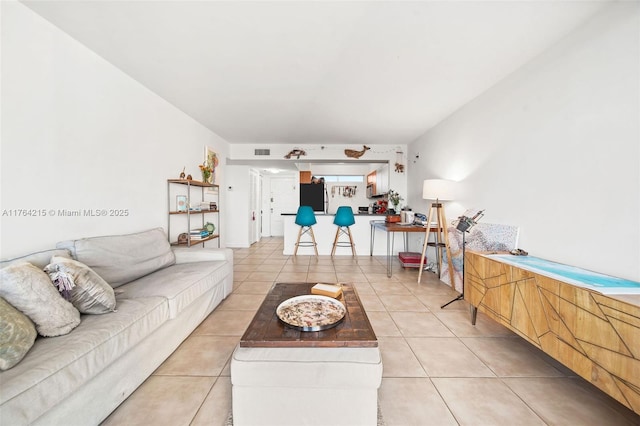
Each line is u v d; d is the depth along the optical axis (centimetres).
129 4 166
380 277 380
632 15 150
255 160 564
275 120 402
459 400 146
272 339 124
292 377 117
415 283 353
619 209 156
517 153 241
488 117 285
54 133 186
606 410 140
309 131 463
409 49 216
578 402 145
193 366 174
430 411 138
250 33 196
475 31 192
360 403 120
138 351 153
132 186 265
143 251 231
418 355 189
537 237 217
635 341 113
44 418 101
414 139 516
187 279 214
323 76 263
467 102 325
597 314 129
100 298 147
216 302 267
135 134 270
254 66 244
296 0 163
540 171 215
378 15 176
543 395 150
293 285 203
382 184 652
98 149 224
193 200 392
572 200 186
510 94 251
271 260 490
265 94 306
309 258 509
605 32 165
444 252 358
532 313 170
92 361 118
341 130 455
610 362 122
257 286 339
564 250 192
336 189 880
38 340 119
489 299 211
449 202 371
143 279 214
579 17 174
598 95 169
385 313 259
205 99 320
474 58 227
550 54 206
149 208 293
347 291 188
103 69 228
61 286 137
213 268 254
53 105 185
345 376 117
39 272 131
